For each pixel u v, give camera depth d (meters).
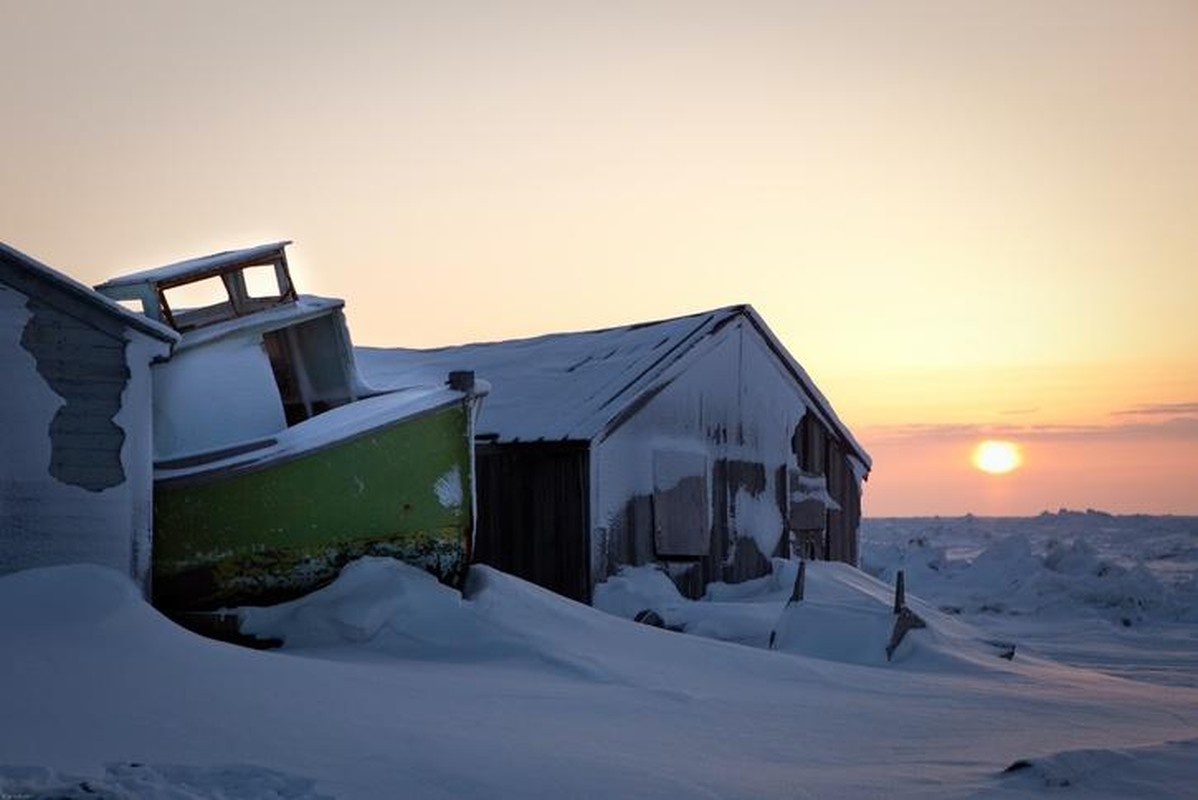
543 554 20.14
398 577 14.70
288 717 9.34
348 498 14.92
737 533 22.39
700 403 21.91
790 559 23.45
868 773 8.79
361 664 12.62
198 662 10.63
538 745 9.09
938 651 16.73
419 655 13.68
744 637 17.91
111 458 12.88
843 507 25.30
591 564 19.52
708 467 21.88
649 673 13.26
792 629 17.38
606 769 8.41
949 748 10.01
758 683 13.57
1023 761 8.56
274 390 16.17
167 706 9.28
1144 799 7.81
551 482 20.17
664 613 18.53
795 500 23.83
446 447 15.74
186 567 13.88
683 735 10.09
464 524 15.78
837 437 25.22
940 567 36.16
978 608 29.33
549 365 23.83
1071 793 7.97
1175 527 80.88
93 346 12.88
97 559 12.72
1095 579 30.12
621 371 21.56
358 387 17.52
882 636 16.91
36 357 12.60
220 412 15.58
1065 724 11.68
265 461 14.28
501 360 25.39
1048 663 18.69
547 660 13.27
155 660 10.47
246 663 10.88
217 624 13.78
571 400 21.12
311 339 17.55
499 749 8.82
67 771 7.57
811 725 10.98
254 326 16.11
